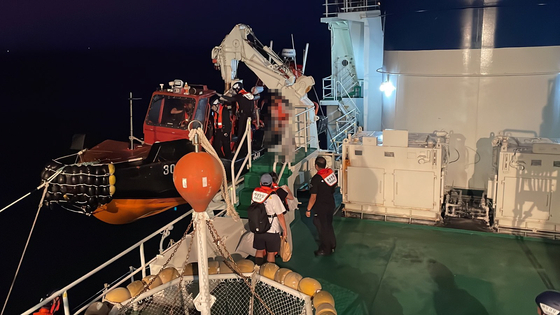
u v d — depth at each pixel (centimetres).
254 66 904
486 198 797
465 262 629
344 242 699
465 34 808
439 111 854
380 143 759
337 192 952
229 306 477
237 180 818
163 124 919
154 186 799
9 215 1728
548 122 795
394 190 737
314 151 909
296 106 898
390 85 929
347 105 1440
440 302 540
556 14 755
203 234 362
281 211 585
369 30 1284
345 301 546
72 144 852
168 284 436
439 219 739
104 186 709
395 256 652
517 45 784
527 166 668
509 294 552
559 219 666
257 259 607
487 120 823
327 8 1394
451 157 855
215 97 943
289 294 445
